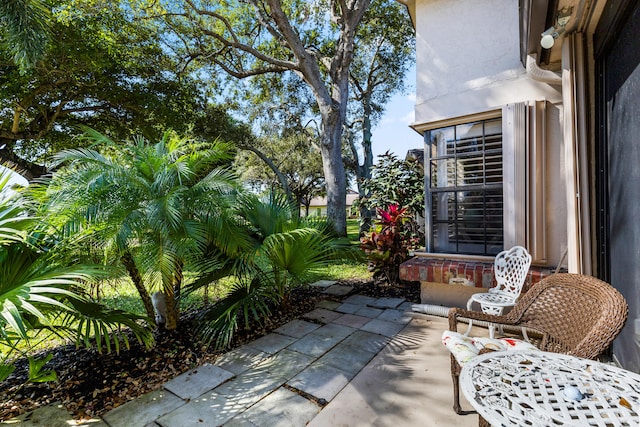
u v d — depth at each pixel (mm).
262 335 3377
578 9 2332
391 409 2057
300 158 20562
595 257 2592
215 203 3062
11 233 2025
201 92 12375
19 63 5234
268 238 3447
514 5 3486
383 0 11617
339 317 3904
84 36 7621
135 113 10531
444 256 3984
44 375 2184
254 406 2137
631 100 1961
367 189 7266
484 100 3668
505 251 3270
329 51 12078
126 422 2002
